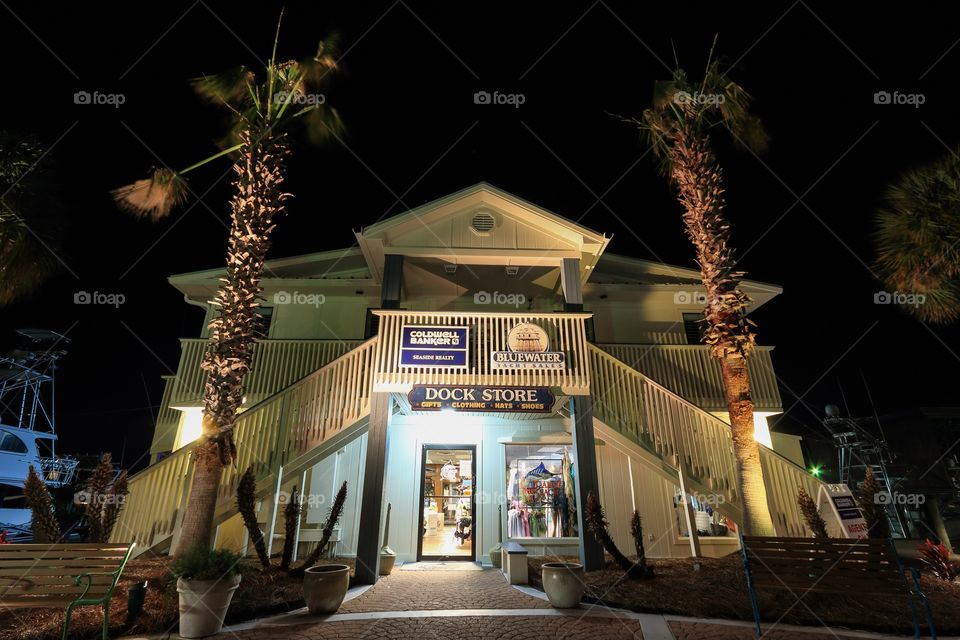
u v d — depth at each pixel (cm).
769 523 788
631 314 1363
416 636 526
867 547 561
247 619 579
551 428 1147
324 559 963
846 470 2042
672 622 568
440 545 1124
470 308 1363
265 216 848
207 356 765
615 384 977
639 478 1115
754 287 1333
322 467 1092
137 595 526
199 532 682
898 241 895
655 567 850
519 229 1105
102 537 706
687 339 1349
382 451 868
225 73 917
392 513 1073
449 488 1184
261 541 765
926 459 1902
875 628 542
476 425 1146
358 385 935
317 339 1188
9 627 519
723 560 888
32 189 873
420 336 929
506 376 911
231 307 776
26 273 888
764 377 1198
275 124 891
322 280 1314
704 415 962
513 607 642
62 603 495
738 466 830
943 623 546
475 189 1091
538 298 1384
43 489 705
